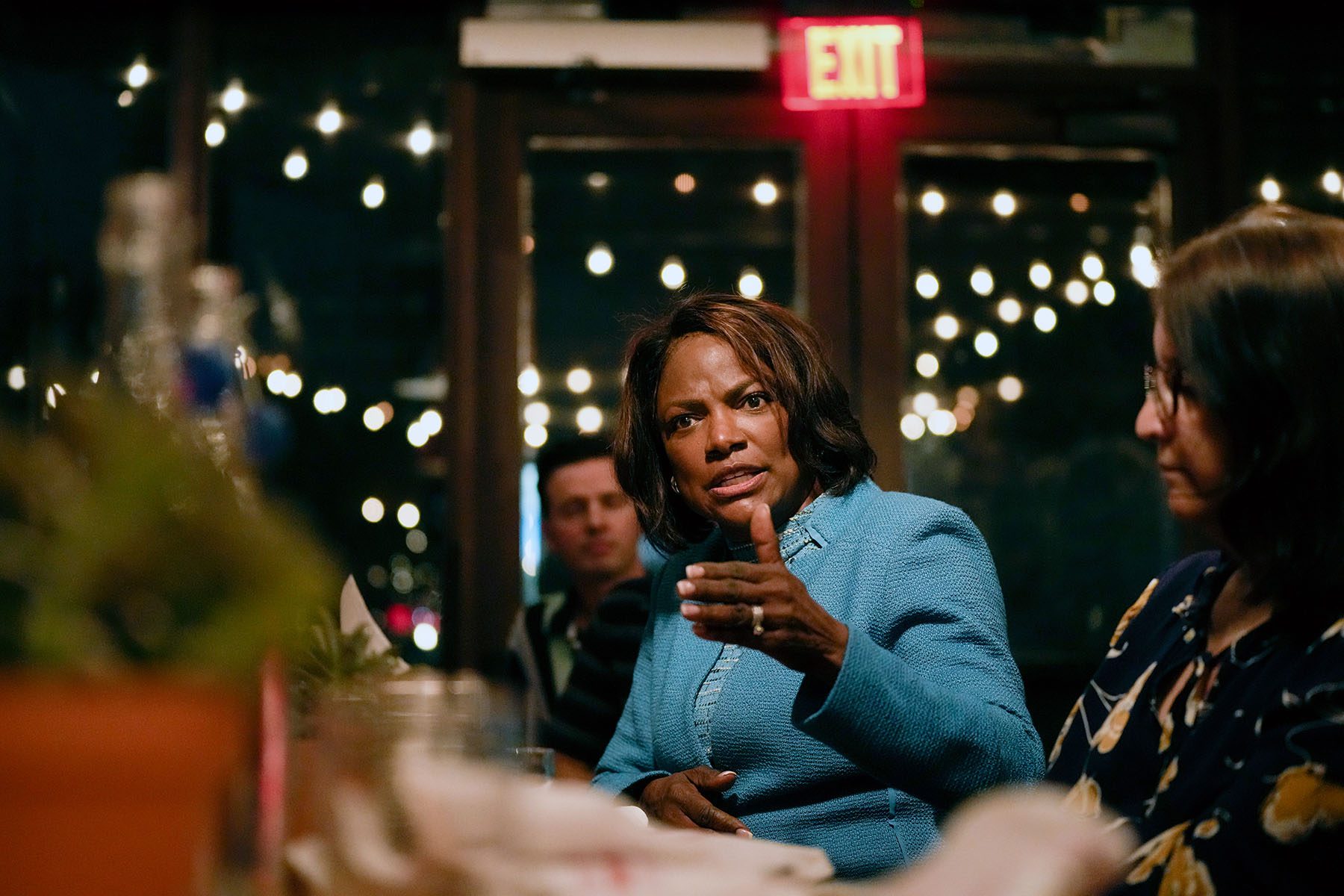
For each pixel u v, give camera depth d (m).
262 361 3.91
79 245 3.87
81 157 3.91
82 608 0.53
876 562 1.69
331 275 3.96
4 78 3.90
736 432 1.79
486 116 3.93
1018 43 3.99
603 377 3.95
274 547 0.56
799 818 1.62
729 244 3.99
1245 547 1.13
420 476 3.91
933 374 3.99
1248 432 1.11
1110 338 4.04
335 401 3.93
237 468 0.71
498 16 3.95
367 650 1.26
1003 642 1.64
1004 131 3.98
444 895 0.61
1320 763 1.01
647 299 3.98
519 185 3.91
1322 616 1.08
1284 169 4.08
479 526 3.80
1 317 3.79
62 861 0.50
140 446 0.56
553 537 2.97
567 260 3.98
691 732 1.73
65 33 3.94
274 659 0.75
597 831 0.70
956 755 1.40
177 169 3.90
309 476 3.89
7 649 0.53
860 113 3.96
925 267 4.02
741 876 0.68
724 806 1.66
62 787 0.49
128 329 0.92
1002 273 4.03
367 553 3.88
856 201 3.96
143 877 0.50
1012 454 4.00
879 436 3.89
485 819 0.62
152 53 3.96
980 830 0.58
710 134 3.94
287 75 4.01
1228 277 1.13
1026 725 1.54
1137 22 4.01
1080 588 3.97
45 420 0.64
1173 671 1.22
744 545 1.83
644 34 3.87
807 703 1.40
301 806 0.76
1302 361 1.09
